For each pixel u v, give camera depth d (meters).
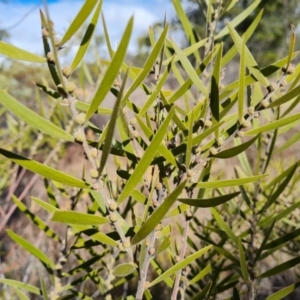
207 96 0.27
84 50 0.20
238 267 0.41
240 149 0.23
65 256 0.44
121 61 0.19
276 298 0.33
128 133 0.28
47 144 1.15
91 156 0.21
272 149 0.44
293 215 0.75
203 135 0.24
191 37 0.41
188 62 0.27
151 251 0.25
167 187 0.26
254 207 0.47
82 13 0.18
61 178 0.22
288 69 0.25
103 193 0.22
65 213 0.19
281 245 0.41
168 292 1.09
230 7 0.41
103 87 0.20
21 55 0.19
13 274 1.16
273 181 0.43
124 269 0.24
